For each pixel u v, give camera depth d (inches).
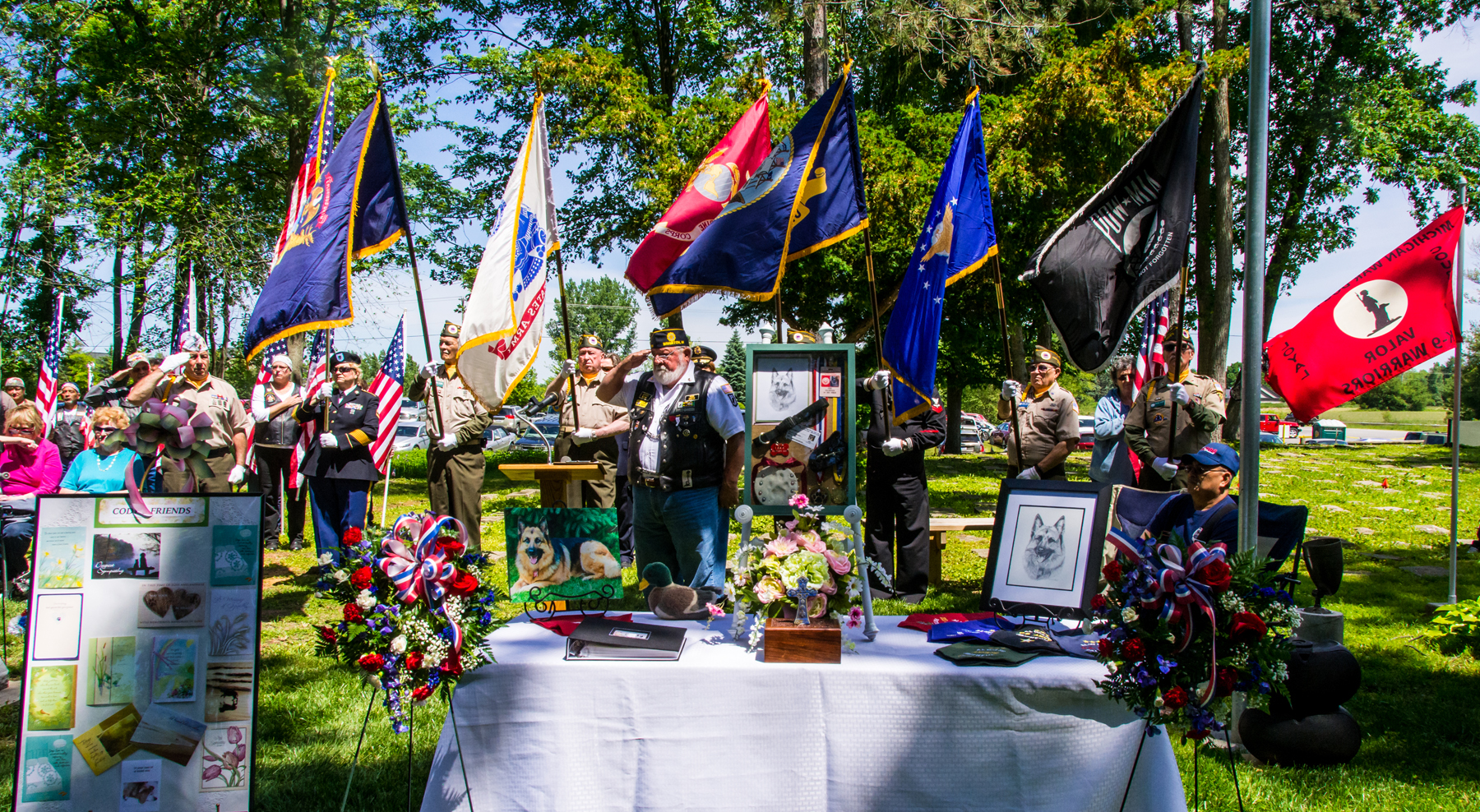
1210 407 229.3
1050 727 112.3
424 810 116.7
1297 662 149.4
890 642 127.3
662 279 194.5
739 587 124.0
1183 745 157.9
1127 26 442.0
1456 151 923.4
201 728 122.2
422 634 111.3
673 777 115.3
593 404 313.6
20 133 663.8
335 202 224.4
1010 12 463.2
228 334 736.3
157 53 632.4
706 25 657.6
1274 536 163.9
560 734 116.8
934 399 194.2
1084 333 185.6
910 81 591.5
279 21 616.1
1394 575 314.5
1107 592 111.1
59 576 121.1
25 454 291.0
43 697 119.8
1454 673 201.9
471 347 224.7
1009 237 521.0
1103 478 251.0
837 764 113.9
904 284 200.1
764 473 180.5
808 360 183.0
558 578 140.8
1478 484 623.8
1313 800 139.3
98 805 120.0
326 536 283.6
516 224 228.4
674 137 489.7
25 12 650.2
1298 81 891.4
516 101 645.3
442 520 118.2
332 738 160.2
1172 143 179.3
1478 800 139.0
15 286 660.1
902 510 253.6
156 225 621.6
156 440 202.2
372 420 279.0
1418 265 183.6
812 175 196.7
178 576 122.9
